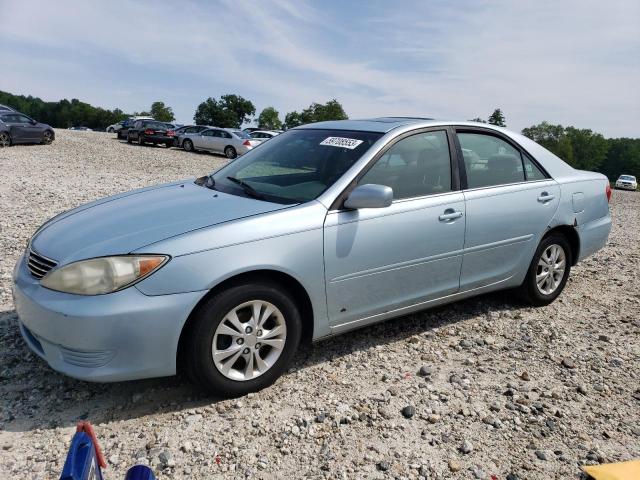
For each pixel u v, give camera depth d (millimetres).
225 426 2938
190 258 2941
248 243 3096
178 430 2885
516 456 2828
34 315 2943
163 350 2912
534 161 4750
